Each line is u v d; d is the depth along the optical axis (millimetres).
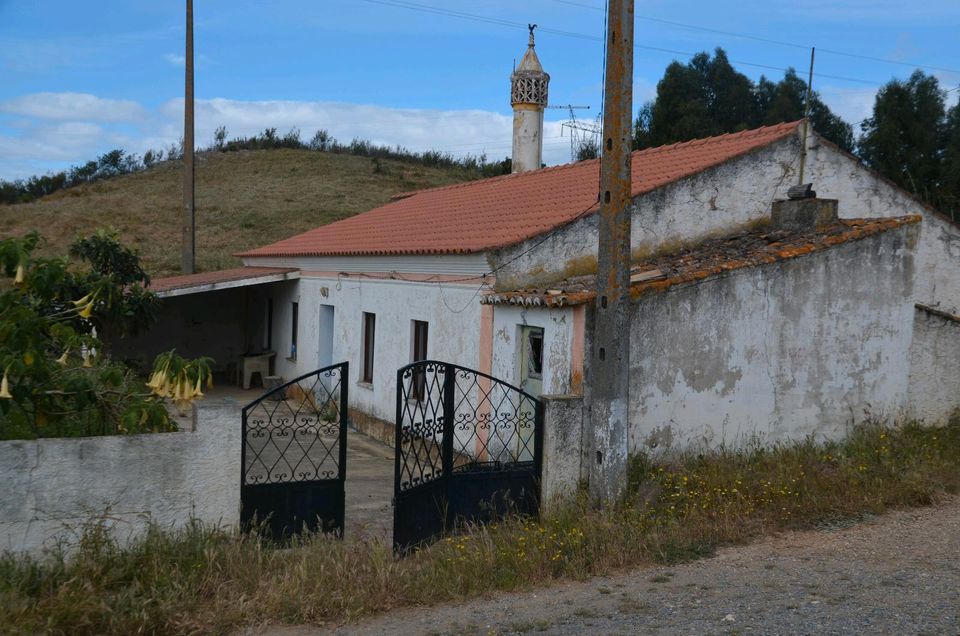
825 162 13633
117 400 7492
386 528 8695
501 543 7438
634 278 10102
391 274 15039
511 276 11664
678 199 12219
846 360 11180
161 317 22734
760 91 32156
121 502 6793
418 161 62812
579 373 9656
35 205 42406
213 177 52531
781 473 9164
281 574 6602
